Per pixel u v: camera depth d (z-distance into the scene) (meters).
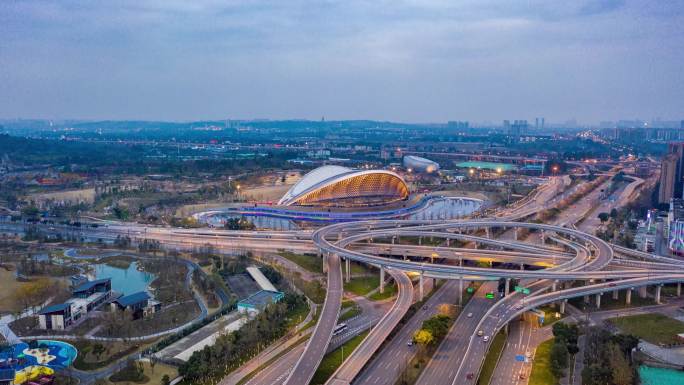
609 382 189.38
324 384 187.12
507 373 198.25
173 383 189.38
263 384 188.50
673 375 199.88
